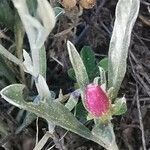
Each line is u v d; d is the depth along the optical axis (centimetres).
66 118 10
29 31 8
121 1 9
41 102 10
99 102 9
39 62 10
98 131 9
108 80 10
